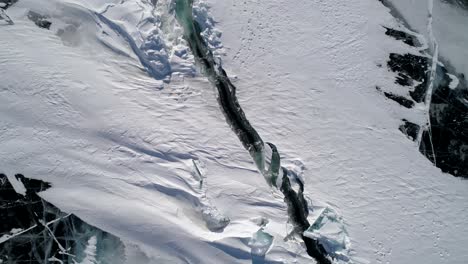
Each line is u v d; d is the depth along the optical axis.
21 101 9.32
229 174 10.21
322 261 10.04
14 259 8.74
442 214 10.66
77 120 9.51
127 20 10.80
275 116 10.95
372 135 11.03
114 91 10.10
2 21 10.03
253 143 10.70
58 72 9.80
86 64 10.16
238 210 9.91
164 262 8.95
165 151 9.90
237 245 9.44
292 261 9.80
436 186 10.84
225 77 11.07
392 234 10.41
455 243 10.48
